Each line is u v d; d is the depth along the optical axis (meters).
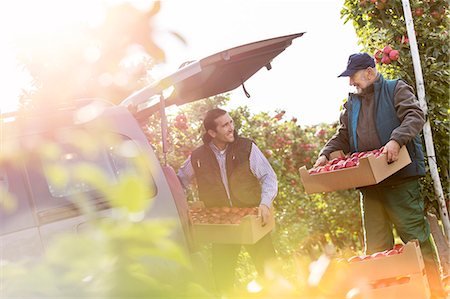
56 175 0.63
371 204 4.91
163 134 3.64
